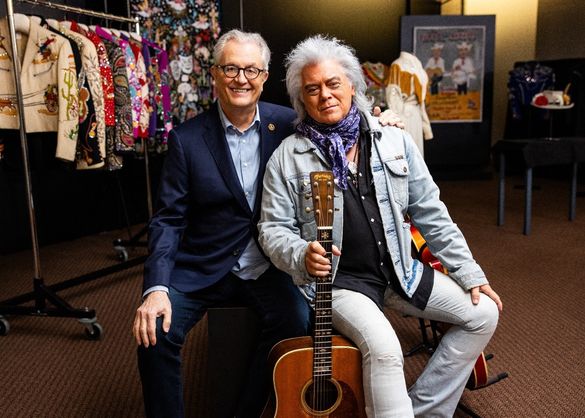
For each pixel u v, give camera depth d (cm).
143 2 451
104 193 509
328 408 172
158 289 180
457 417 215
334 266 177
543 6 793
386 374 163
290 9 671
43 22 300
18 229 452
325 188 167
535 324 299
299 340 175
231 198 199
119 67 338
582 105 709
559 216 541
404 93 586
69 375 254
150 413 179
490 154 773
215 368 198
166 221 198
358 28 736
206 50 471
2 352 278
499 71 859
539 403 223
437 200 193
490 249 438
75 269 408
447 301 183
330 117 180
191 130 201
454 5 880
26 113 292
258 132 204
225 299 203
